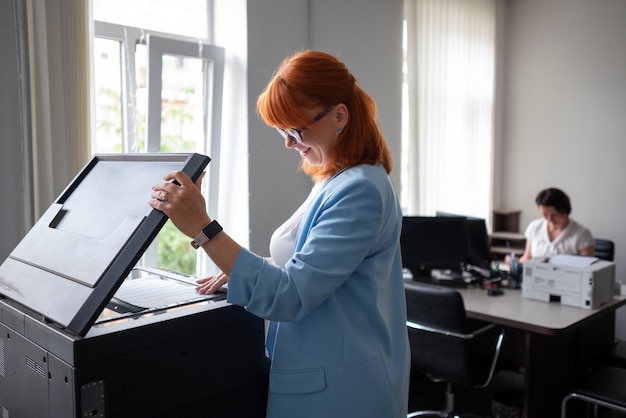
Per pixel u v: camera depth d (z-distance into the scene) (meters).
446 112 4.14
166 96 2.44
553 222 3.46
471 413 2.92
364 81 3.31
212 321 0.99
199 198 0.93
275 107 1.04
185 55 2.45
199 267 2.78
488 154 4.63
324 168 1.19
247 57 2.61
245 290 0.95
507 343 2.99
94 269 0.88
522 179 4.80
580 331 2.70
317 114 1.05
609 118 4.25
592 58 4.30
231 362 1.03
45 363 0.89
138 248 0.87
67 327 0.83
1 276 1.10
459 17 4.21
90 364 0.81
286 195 2.86
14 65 1.86
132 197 1.00
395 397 1.14
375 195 1.04
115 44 2.37
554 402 2.54
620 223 4.25
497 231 4.84
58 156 2.02
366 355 1.09
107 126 2.37
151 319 0.91
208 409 0.99
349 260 0.99
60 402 0.85
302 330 1.07
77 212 1.09
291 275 0.97
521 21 4.70
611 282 2.62
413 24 3.72
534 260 2.72
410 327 2.45
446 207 4.21
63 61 2.01
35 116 1.95
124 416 0.86
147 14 2.49
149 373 0.89
